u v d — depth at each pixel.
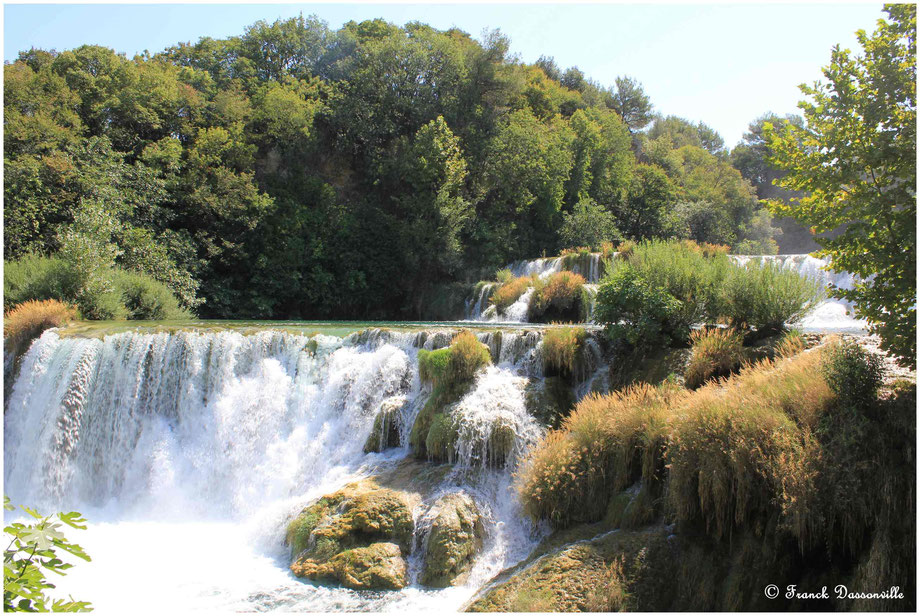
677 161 55.09
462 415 10.80
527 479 9.12
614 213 41.16
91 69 30.55
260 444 12.81
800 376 7.70
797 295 10.59
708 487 7.14
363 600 8.20
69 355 13.64
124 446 13.04
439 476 10.30
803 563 6.57
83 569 9.27
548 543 8.38
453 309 28.48
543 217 36.38
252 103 34.41
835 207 7.57
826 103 7.25
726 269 11.78
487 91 38.25
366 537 9.24
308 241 30.83
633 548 7.52
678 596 7.00
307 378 13.66
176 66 37.88
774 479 6.63
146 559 9.67
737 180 58.25
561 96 52.59
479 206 36.34
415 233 30.83
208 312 27.08
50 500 12.52
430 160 32.28
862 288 7.32
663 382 10.09
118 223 22.53
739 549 6.89
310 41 40.59
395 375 12.84
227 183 28.56
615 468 8.70
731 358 9.98
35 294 17.52
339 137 35.66
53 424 13.02
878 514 6.16
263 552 9.92
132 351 13.66
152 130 29.88
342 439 12.48
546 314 21.12
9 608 3.04
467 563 8.78
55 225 21.66
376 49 36.22
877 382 7.18
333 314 31.38
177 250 25.66
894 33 6.86
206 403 13.45
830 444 6.72
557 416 11.11
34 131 23.25
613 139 47.16
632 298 11.65
